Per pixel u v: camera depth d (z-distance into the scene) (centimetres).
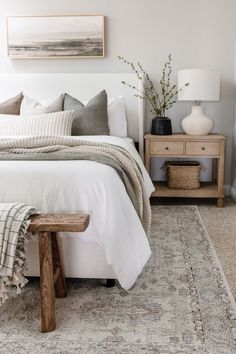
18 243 165
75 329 171
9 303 194
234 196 397
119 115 372
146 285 212
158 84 406
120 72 405
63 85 400
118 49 402
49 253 165
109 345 159
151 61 402
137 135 403
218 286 210
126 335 166
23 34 400
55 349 157
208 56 398
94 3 395
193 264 239
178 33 396
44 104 366
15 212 166
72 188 192
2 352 155
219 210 361
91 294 203
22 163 203
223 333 166
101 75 398
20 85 402
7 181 194
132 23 397
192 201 396
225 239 283
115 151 225
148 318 179
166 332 167
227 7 389
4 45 407
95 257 201
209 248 265
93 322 176
